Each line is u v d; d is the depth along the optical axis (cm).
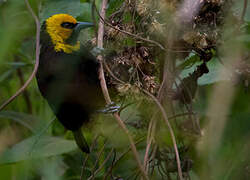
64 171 772
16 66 848
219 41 586
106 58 606
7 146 853
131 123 633
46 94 711
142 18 575
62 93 688
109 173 619
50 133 820
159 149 610
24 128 877
